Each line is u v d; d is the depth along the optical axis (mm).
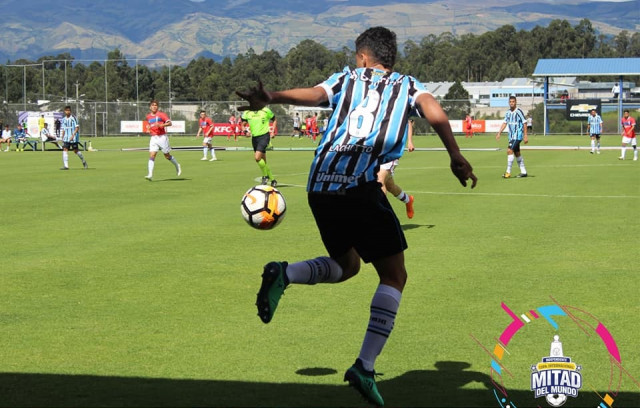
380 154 5262
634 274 9289
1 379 5754
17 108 72625
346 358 6242
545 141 56938
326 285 8828
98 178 24469
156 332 6980
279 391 5512
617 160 33219
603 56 186625
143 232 12859
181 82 144125
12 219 14562
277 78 174875
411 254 10742
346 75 5418
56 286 8820
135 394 5441
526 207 16062
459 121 72250
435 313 7578
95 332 6984
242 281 9070
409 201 12641
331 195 5258
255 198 6281
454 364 6102
